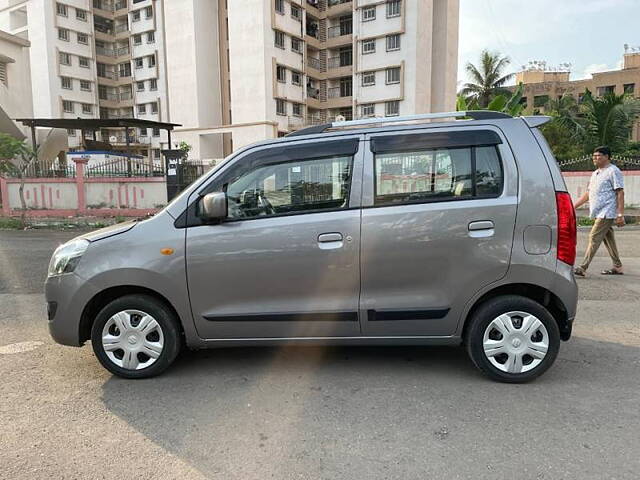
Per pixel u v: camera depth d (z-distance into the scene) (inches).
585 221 524.1
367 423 121.1
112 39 2166.6
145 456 108.0
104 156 845.2
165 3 1685.5
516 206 136.4
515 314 140.0
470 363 158.6
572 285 137.6
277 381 146.6
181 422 122.8
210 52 1691.7
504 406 128.8
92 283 141.9
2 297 251.4
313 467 103.3
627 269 303.7
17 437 116.3
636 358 161.8
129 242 142.4
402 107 1459.2
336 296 141.0
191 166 658.8
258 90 1480.1
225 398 135.8
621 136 799.7
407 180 140.7
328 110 1765.5
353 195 140.5
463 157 140.3
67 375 152.3
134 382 146.7
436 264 138.3
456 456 106.4
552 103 1514.5
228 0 1503.4
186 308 142.9
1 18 2092.8
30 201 682.2
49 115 1972.2
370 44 1498.5
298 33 1600.6
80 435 117.0
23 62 917.8
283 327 143.2
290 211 142.3
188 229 142.1
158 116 1887.3
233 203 143.9
